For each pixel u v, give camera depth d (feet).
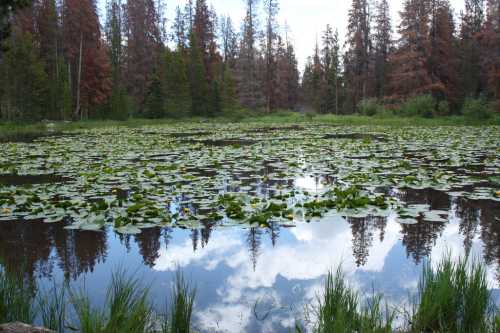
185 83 115.44
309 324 8.62
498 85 97.91
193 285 10.55
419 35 107.65
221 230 14.93
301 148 38.86
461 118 86.28
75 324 8.43
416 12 108.99
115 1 149.48
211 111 120.98
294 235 14.30
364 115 106.42
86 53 106.73
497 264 11.42
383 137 51.29
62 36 104.47
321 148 38.58
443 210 16.99
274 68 145.69
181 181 23.04
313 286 10.45
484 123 79.56
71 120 95.71
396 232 14.43
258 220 15.26
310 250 12.89
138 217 15.84
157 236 14.34
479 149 37.04
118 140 50.21
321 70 160.66
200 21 143.84
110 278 10.96
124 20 146.30
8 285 8.55
